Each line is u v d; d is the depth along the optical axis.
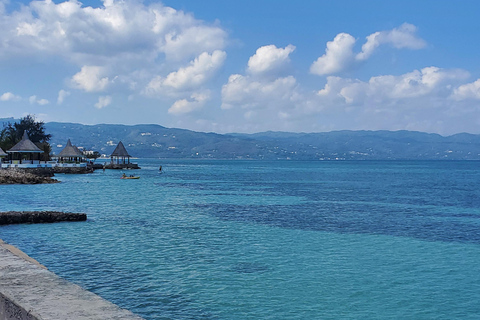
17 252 17.98
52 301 5.00
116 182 85.56
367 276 17.98
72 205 44.44
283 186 78.81
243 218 35.34
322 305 14.55
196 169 189.12
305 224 32.31
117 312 4.65
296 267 19.25
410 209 43.47
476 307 14.65
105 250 22.17
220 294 15.35
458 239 26.70
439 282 17.33
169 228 29.61
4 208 41.59
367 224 32.75
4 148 121.50
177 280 16.89
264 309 14.06
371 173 150.88
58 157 134.62
